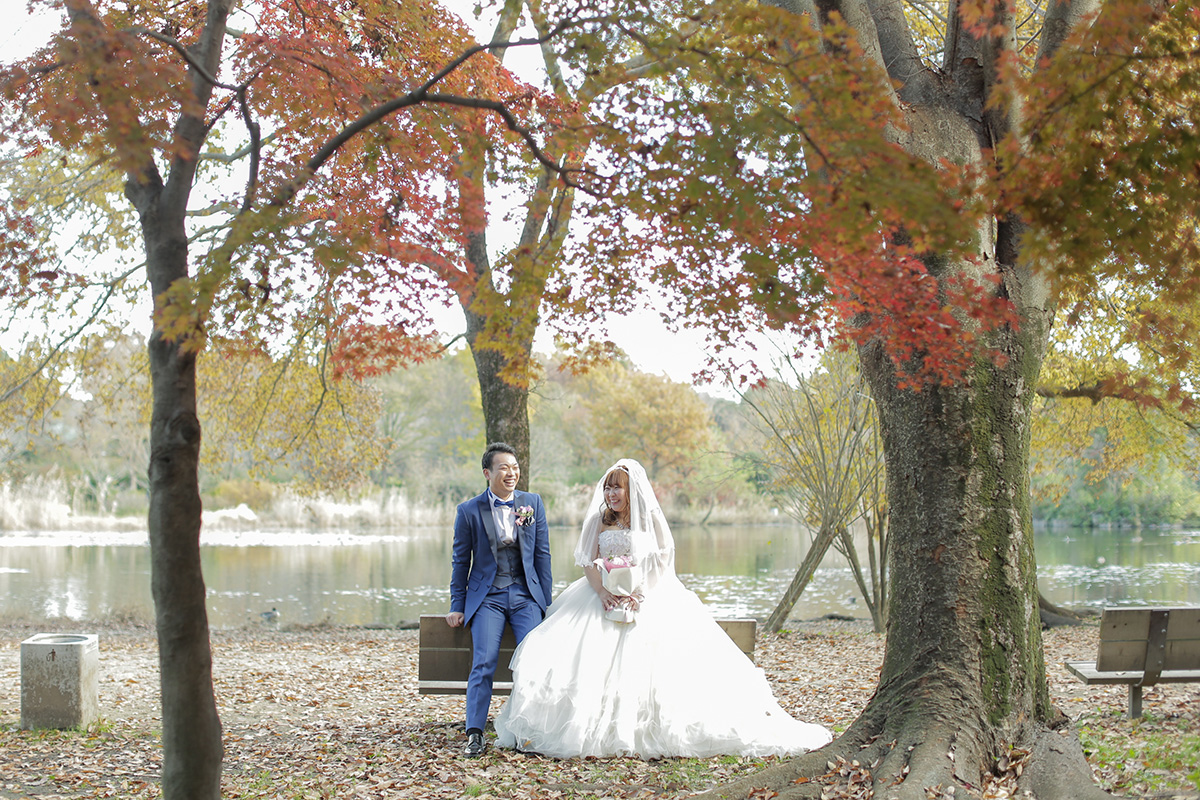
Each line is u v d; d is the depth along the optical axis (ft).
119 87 10.43
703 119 10.82
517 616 18.20
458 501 153.07
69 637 20.49
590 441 175.22
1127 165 11.10
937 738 13.43
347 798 14.17
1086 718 17.95
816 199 10.46
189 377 10.93
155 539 10.73
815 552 39.52
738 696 16.99
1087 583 57.62
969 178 11.42
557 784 14.58
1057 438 43.86
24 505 109.70
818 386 40.83
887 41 16.55
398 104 12.01
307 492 47.21
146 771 16.30
